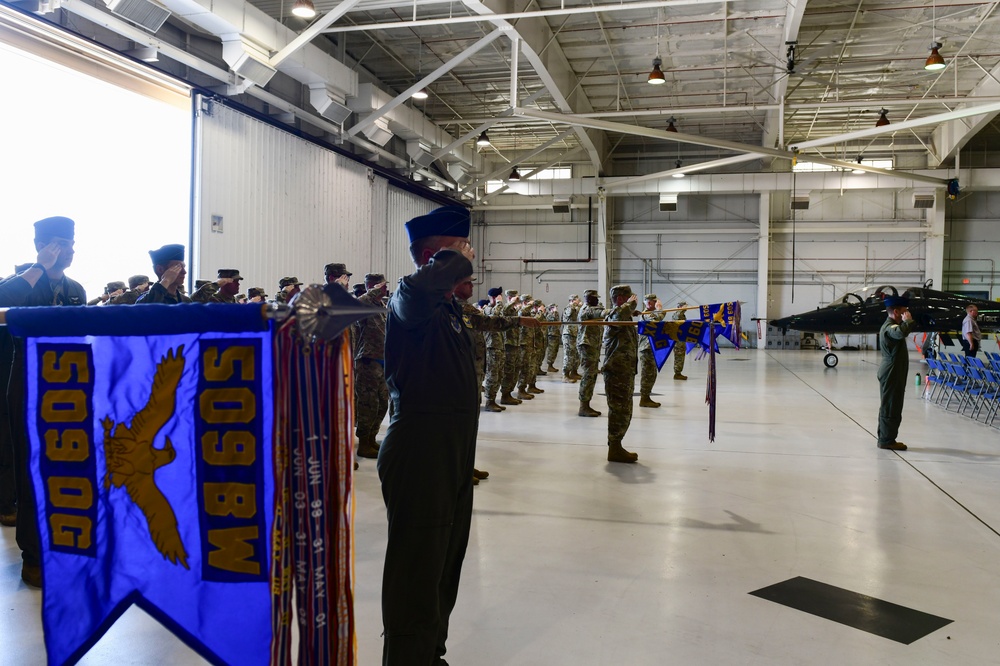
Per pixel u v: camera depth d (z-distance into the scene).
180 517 1.64
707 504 4.79
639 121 20.69
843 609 3.11
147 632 2.89
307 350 1.59
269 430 1.59
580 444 6.91
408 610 2.11
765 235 23.08
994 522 4.41
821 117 19.77
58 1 7.82
